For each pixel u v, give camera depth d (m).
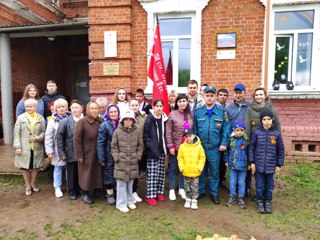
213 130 4.05
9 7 7.92
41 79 10.09
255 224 3.51
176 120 4.18
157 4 6.06
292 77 5.82
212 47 5.95
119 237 3.22
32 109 4.44
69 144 4.18
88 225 3.50
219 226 3.45
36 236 3.28
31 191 4.53
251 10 5.74
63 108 4.39
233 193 4.04
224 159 4.23
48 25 6.77
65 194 4.49
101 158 3.98
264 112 3.82
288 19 5.75
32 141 4.39
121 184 3.88
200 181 4.29
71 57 11.62
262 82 5.78
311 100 5.73
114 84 6.23
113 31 6.13
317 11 5.59
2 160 5.76
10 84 7.48
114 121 4.18
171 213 3.80
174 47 6.19
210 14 5.91
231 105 4.37
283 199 4.21
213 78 5.98
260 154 3.81
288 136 5.72
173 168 4.24
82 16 11.43
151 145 4.05
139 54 6.25
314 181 4.81
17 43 8.74
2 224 3.56
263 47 5.73
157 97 4.67
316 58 5.66
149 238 3.19
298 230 3.37
